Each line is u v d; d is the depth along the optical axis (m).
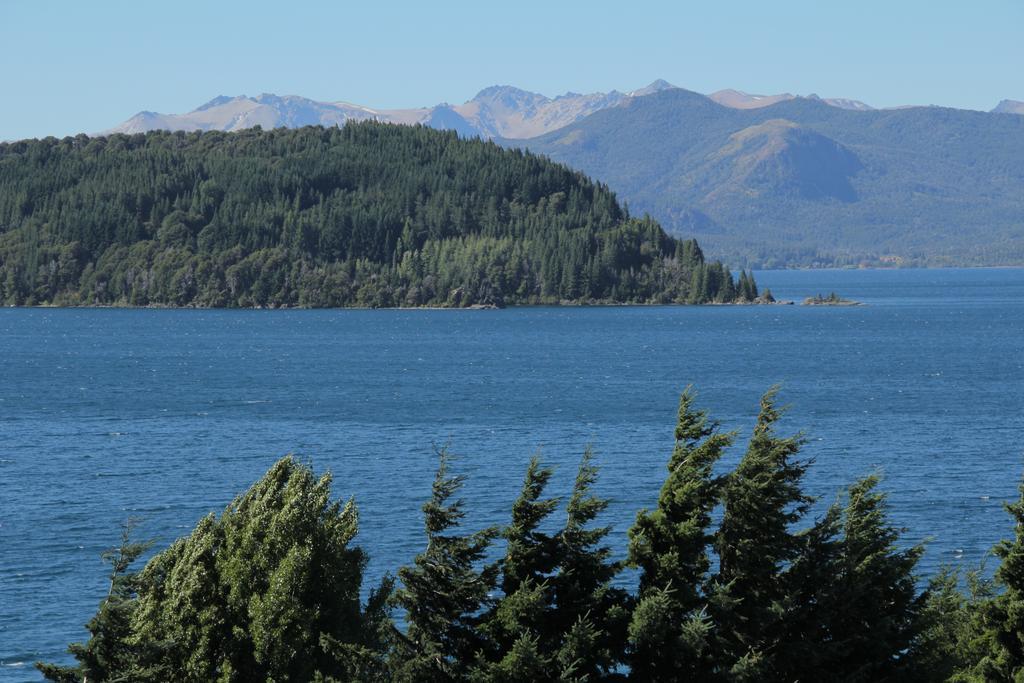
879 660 82.75
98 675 76.75
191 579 77.44
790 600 79.81
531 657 74.25
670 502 80.12
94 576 153.38
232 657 75.81
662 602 75.62
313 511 79.31
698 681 77.38
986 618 88.50
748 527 80.25
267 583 77.50
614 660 77.31
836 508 86.00
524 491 81.25
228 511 83.50
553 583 79.56
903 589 85.88
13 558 161.00
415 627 78.94
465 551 79.62
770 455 83.56
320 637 75.50
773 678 79.25
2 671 122.69
